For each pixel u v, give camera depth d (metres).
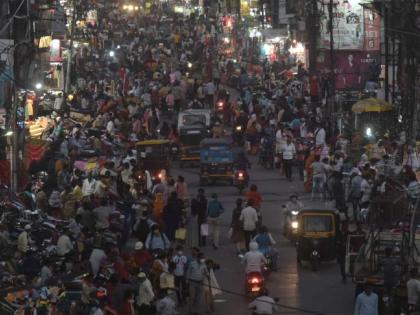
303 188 78.12
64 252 50.78
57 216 62.44
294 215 61.44
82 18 132.38
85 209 57.28
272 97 103.50
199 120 92.62
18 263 48.91
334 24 95.44
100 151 78.56
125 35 162.12
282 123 92.00
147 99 107.25
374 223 49.84
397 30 78.00
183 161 87.94
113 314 42.94
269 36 129.88
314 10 101.56
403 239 48.25
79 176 67.00
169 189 66.94
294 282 54.34
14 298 43.81
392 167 67.19
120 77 119.44
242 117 94.12
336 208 60.88
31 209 59.50
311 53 103.94
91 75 120.25
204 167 80.06
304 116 94.38
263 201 74.12
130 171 69.50
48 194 65.94
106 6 197.25
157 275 49.34
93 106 100.75
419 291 45.41
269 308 45.59
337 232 56.56
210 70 121.19
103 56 137.12
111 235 55.72
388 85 89.25
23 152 68.19
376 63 95.12
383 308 46.06
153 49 144.38
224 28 159.75
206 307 49.69
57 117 86.25
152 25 180.62
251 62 129.88
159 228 54.66
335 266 57.72
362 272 47.75
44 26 90.31
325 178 72.69
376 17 95.00
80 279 46.03
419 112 77.44
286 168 81.25
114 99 105.12
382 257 48.19
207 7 186.88
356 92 94.94
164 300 45.97
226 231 66.12
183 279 50.81
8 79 65.94
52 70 97.19
